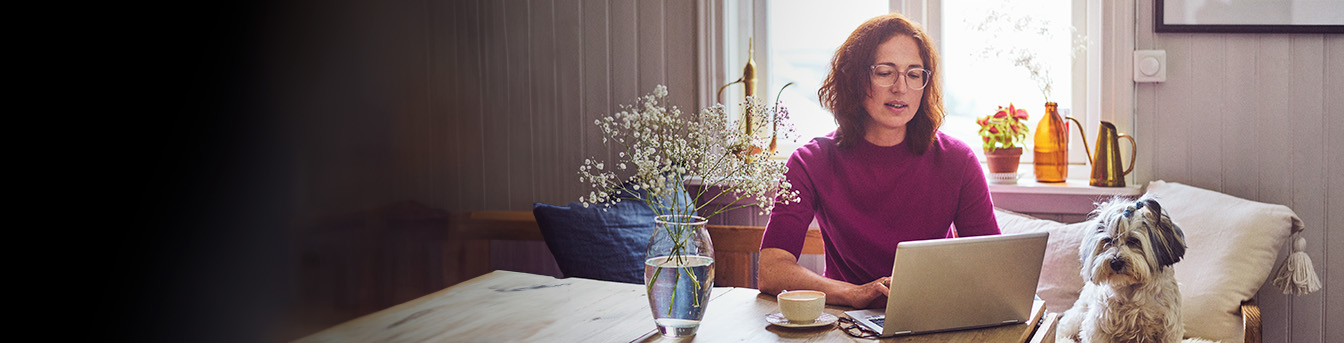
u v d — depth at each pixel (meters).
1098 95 2.80
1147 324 2.00
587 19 3.24
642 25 3.20
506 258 2.35
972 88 3.01
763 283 2.20
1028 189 2.76
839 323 1.70
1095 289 2.14
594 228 2.77
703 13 3.12
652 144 1.66
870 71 2.54
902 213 2.53
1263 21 2.61
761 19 3.19
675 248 1.54
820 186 2.56
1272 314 2.70
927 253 1.51
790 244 2.42
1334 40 2.58
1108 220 2.06
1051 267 2.54
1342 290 2.63
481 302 1.76
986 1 2.96
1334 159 2.61
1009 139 2.80
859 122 2.56
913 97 2.51
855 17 3.08
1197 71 2.69
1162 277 2.02
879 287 1.85
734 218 3.14
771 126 3.16
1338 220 2.62
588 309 1.77
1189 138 2.71
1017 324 1.69
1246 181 2.67
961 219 2.52
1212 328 2.29
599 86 3.24
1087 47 2.82
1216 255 2.37
